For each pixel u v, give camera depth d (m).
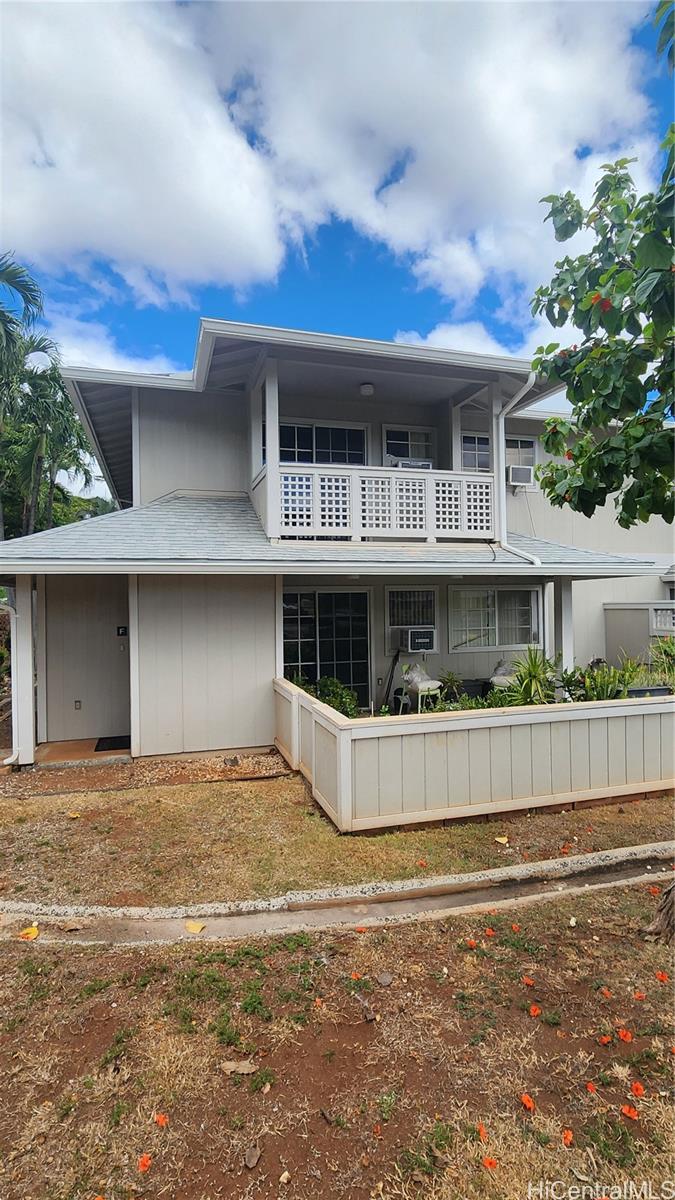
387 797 4.80
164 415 9.13
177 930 3.37
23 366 13.43
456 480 8.84
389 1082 2.21
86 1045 2.43
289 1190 1.80
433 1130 2.00
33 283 11.86
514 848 4.50
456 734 4.96
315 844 4.57
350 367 8.13
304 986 2.79
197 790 6.06
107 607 8.55
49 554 6.45
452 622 10.23
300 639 9.39
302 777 6.37
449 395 9.63
